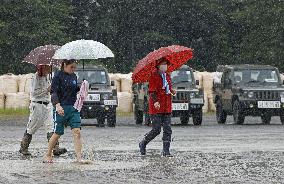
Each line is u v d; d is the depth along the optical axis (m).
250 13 120.88
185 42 129.75
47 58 30.08
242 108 56.06
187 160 28.20
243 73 58.22
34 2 113.69
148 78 30.72
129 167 25.70
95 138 41.34
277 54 119.62
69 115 27.34
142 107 57.41
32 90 30.53
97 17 126.44
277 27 119.44
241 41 129.38
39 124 30.70
